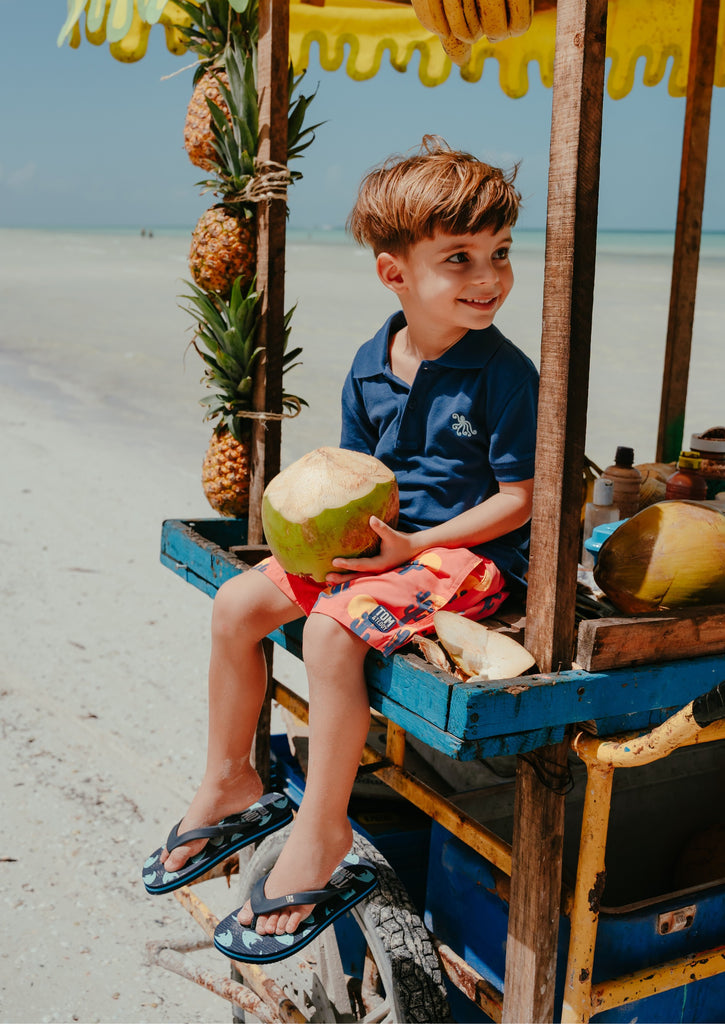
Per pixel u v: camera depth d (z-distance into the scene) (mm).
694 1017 2033
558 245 1555
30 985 2904
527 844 1765
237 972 2619
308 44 3980
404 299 2115
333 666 1803
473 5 1965
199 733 4598
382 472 1938
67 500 8781
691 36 3336
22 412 13383
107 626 5914
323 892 1876
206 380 2727
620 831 2518
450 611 1879
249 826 2180
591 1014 1804
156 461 10469
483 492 2100
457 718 1553
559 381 1588
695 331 20609
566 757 1732
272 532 1935
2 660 5336
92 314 26609
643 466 3229
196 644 5688
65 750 4375
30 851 3609
